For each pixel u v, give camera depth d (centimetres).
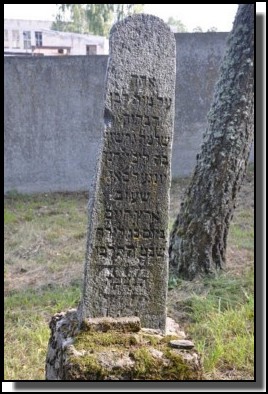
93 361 267
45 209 866
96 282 306
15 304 488
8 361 377
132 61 301
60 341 297
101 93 961
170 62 306
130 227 309
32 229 746
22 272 591
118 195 306
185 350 283
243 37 511
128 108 302
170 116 309
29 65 949
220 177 514
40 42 2409
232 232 694
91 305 306
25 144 965
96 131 968
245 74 507
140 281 313
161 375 269
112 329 296
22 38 2411
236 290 490
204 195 520
